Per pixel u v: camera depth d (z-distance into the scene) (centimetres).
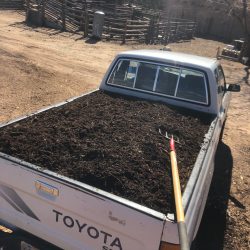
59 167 326
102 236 284
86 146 358
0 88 958
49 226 309
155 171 332
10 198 324
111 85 554
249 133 896
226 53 2022
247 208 555
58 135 382
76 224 294
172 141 369
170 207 289
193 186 299
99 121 426
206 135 421
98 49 1678
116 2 2628
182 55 559
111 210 271
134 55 530
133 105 497
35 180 301
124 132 401
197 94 504
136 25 1998
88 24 1923
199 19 3000
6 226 334
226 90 652
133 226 266
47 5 2038
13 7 2498
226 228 500
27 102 894
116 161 336
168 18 2342
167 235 256
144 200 293
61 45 1647
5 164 314
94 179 312
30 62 1241
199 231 487
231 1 2811
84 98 514
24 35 1742
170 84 518
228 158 728
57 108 464
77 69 1277
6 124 393
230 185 618
